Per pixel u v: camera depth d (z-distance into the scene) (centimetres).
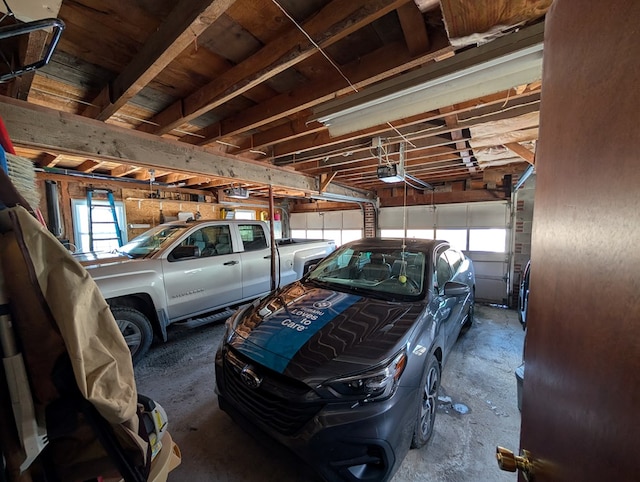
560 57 72
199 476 167
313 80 209
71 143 226
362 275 276
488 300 595
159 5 137
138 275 296
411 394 158
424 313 199
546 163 81
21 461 63
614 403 45
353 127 237
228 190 679
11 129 198
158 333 322
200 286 352
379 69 175
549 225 77
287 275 480
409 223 722
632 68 43
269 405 154
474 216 622
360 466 139
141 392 253
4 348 61
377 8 124
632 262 42
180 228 371
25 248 64
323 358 157
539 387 81
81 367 66
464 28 121
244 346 181
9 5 100
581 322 58
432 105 195
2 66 171
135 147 267
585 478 53
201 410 228
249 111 257
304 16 146
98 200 560
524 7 107
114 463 72
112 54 173
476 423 213
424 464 175
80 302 68
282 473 169
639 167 41
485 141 327
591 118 55
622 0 46
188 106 228
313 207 949
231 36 160
